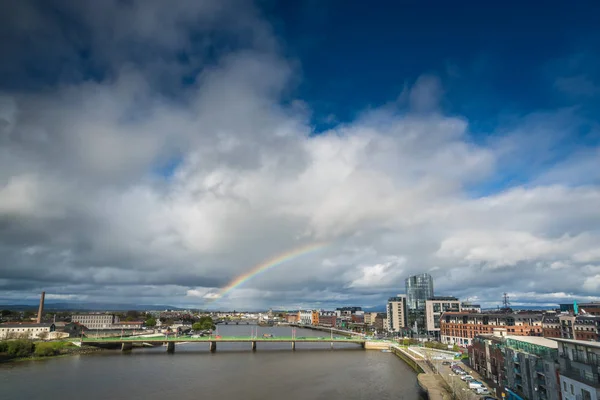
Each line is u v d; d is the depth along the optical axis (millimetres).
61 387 167875
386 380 186250
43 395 154000
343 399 148625
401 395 155000
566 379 97625
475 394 132000
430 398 133875
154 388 166125
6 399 148500
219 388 166250
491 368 160375
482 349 173375
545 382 109875
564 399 98562
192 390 162500
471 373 177500
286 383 177625
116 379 186250
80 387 168000
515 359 131250
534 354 122312
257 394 156000
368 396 153500
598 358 88438
